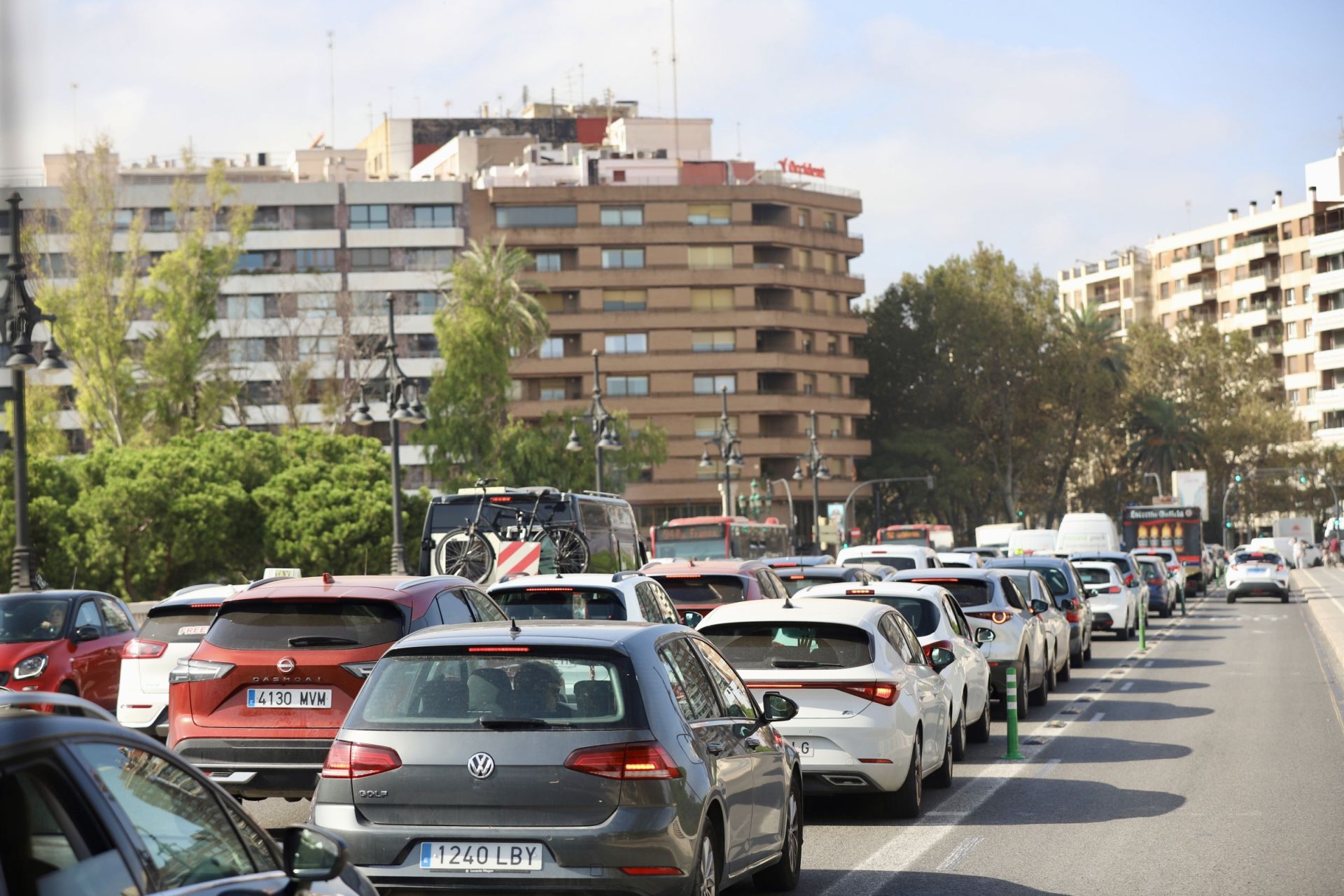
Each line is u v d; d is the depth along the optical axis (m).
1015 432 197.12
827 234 190.38
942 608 26.80
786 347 186.12
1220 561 146.12
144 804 6.67
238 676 17.89
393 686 12.46
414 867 11.80
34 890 5.88
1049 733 30.31
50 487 91.38
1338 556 195.12
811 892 15.59
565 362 179.00
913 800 20.25
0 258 112.88
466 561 45.19
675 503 181.38
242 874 7.18
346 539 98.12
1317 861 16.98
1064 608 47.50
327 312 144.88
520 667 12.29
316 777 17.59
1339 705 34.66
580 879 11.59
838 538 140.25
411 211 176.75
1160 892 15.45
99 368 109.81
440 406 113.69
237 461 98.88
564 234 179.75
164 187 174.12
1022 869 16.78
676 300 181.62
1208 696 37.62
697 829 12.09
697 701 13.24
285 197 174.75
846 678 19.52
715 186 183.00
